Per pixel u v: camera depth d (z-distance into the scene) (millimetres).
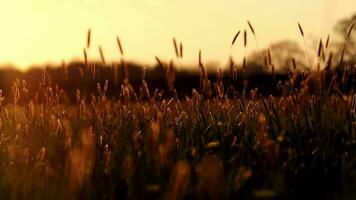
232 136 3418
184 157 3051
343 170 2738
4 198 2887
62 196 2762
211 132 3443
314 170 2920
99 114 3631
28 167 3051
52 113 3844
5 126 3986
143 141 3207
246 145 3236
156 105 3594
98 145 3297
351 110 3408
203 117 3596
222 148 3180
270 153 2871
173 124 3637
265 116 3514
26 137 3672
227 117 3688
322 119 3344
